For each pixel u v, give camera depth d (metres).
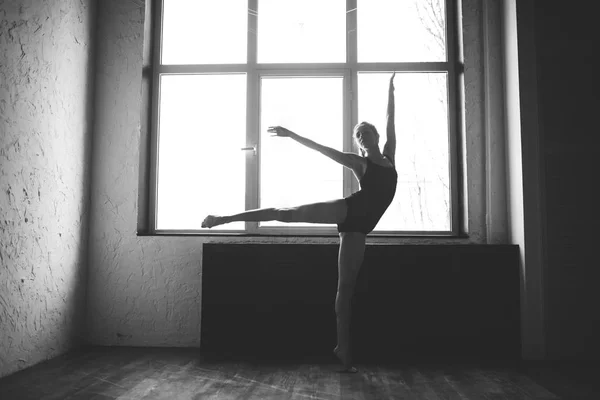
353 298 3.33
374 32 4.02
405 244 3.39
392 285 3.34
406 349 3.31
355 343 3.30
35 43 3.02
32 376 2.76
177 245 3.70
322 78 3.98
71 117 3.46
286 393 2.49
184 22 4.06
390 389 2.57
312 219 2.79
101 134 3.80
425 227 3.84
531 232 3.37
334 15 4.03
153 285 3.68
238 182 3.92
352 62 3.95
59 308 3.31
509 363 3.17
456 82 3.93
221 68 3.98
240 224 3.89
